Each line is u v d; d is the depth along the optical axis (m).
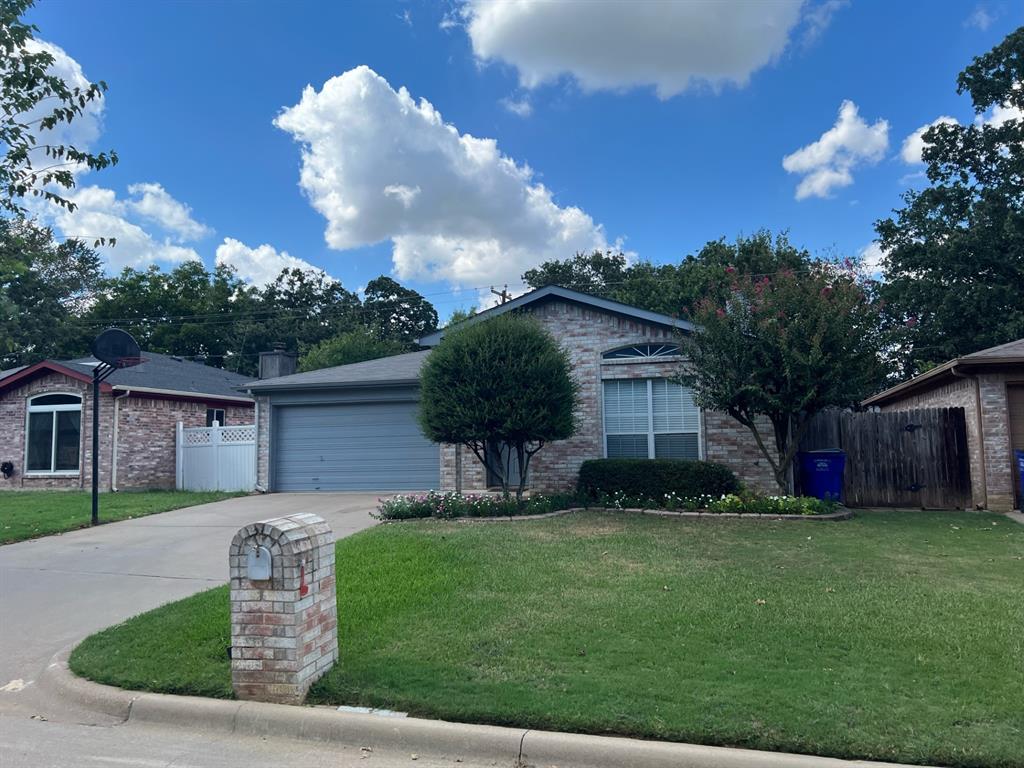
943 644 5.41
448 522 11.37
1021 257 26.47
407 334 54.00
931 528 10.93
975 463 13.51
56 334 35.47
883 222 30.39
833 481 13.38
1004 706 4.31
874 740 3.91
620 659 5.17
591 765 4.00
